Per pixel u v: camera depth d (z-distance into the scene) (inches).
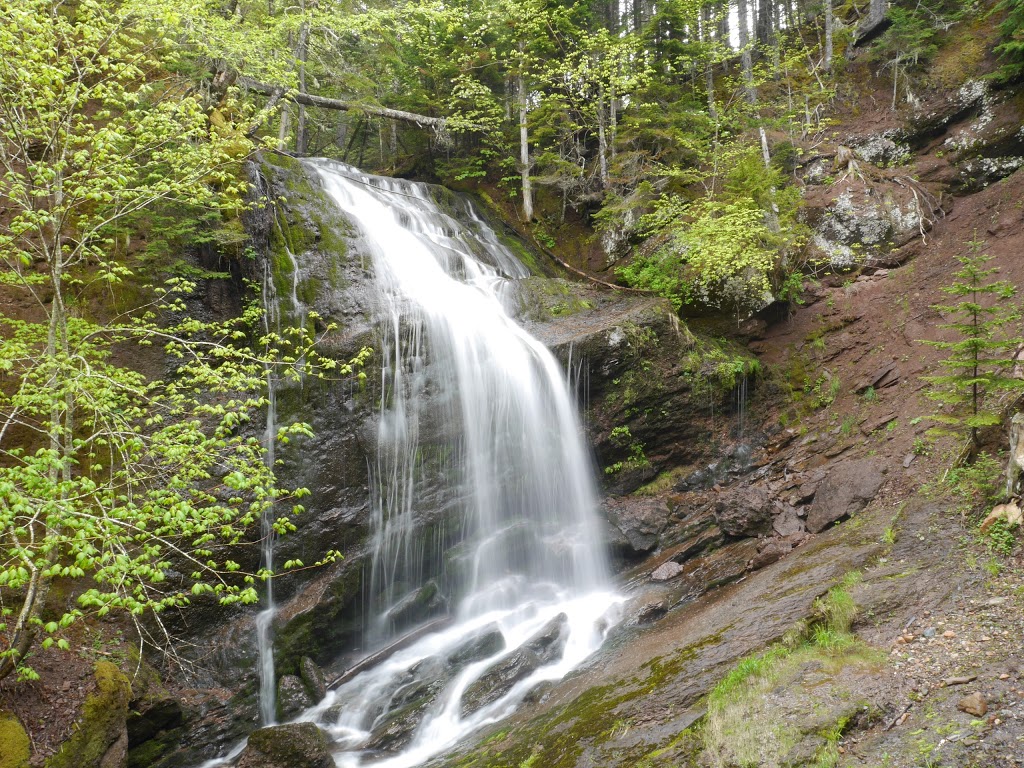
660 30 836.0
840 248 610.5
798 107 780.0
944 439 376.8
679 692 246.7
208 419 394.9
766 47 861.8
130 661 322.7
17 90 261.7
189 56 484.1
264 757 275.6
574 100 754.2
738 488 482.0
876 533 323.0
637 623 363.9
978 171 608.1
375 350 448.8
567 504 494.9
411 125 821.9
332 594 394.9
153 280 409.1
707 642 283.0
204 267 429.4
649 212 697.0
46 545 215.5
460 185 840.9
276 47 564.1
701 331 600.1
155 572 233.1
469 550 453.7
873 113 721.6
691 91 885.2
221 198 411.8
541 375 495.8
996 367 377.1
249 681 354.6
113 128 286.2
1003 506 278.1
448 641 406.3
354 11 707.4
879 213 605.3
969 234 554.9
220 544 373.7
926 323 506.9
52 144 261.9
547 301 587.8
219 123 452.1
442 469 455.2
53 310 266.5
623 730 234.8
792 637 244.7
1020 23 596.1
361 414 436.5
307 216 504.7
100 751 269.9
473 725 308.5
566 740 245.9
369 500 427.5
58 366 252.7
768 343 593.9
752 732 196.2
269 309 444.5
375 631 416.2
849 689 204.2
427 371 465.7
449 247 646.5
